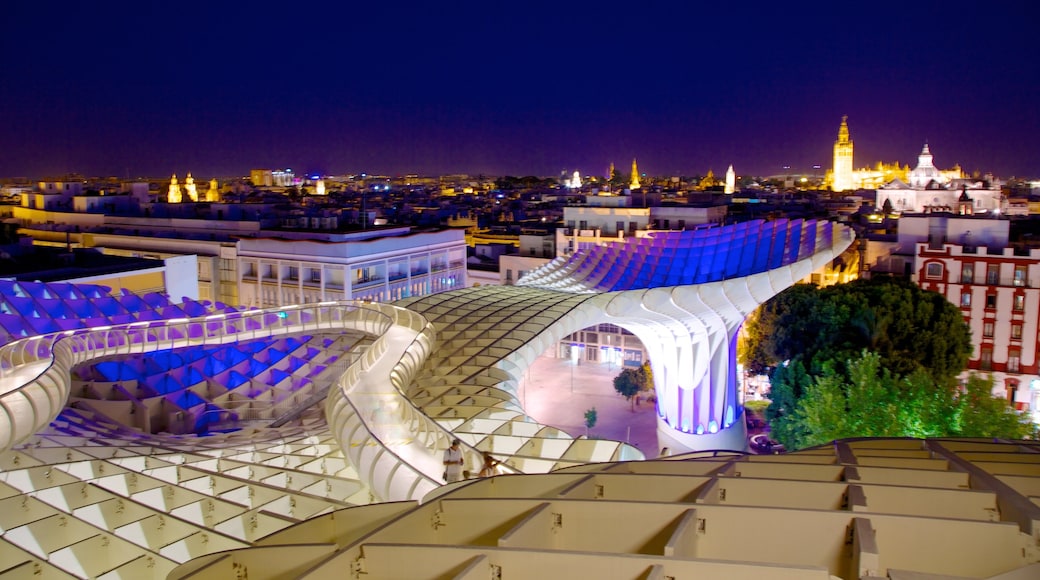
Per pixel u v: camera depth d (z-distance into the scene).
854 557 11.99
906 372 60.75
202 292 97.06
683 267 68.75
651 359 69.56
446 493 15.46
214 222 106.38
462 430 31.22
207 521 24.03
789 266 58.47
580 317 53.84
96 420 42.72
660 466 17.58
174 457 31.08
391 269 94.00
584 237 104.06
